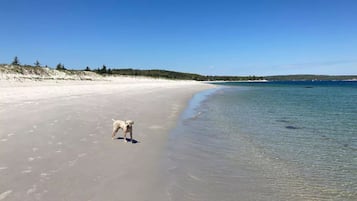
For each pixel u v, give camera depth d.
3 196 5.61
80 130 11.63
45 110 15.38
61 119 13.34
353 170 8.34
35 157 8.01
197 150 10.15
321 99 35.38
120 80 86.25
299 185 7.13
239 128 14.62
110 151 9.20
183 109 22.22
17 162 7.53
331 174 7.96
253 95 44.28
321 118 18.36
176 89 55.44
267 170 8.21
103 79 83.19
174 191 6.44
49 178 6.62
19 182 6.30
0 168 7.06
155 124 14.73
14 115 13.42
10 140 9.42
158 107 22.02
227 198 6.25
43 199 5.57
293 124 16.00
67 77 72.69
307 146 11.07
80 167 7.49
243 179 7.45
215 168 8.25
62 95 24.45
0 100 18.47
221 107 24.95
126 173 7.33
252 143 11.43
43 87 33.81
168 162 8.55
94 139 10.49
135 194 6.11
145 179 7.02
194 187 6.75
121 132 12.10
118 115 16.22
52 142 9.57
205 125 15.34
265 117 18.67
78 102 20.03
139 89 43.72
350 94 47.16
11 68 62.31
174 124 15.16
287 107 25.19
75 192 5.98
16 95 22.14
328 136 12.88
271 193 6.60
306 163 8.93
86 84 49.75
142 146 10.16
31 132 10.59
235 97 39.03
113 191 6.18
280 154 9.91
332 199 6.36
